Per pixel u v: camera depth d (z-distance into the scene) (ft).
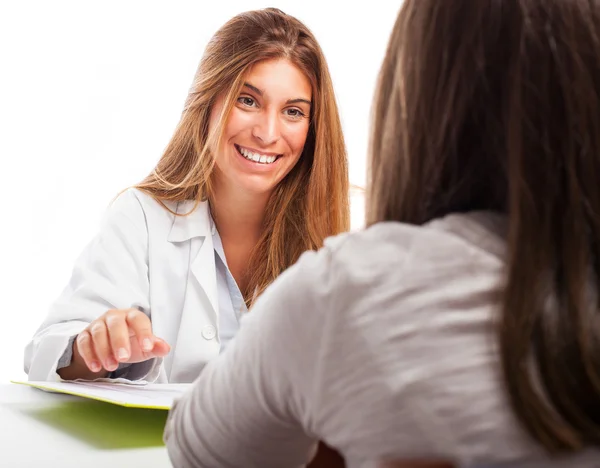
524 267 1.54
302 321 1.66
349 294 1.61
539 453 1.46
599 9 1.71
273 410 1.78
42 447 2.61
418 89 1.79
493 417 1.47
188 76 9.04
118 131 8.95
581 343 1.48
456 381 1.49
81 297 4.82
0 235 8.74
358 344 1.57
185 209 5.38
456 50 1.75
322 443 2.10
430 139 1.78
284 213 5.56
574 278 1.53
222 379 1.88
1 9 8.75
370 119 2.00
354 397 1.56
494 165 1.74
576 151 1.61
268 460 1.89
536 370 1.49
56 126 8.86
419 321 1.55
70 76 8.88
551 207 1.59
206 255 5.22
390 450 1.51
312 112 5.42
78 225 8.87
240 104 5.22
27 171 8.81
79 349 3.81
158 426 2.92
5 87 8.75
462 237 1.66
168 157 5.55
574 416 1.45
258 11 5.41
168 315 5.09
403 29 1.86
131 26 8.98
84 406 3.25
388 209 1.87
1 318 8.73
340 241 1.74
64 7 8.87
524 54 1.66
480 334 1.53
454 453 1.47
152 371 4.40
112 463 2.44
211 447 1.90
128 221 5.25
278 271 5.50
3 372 8.71
